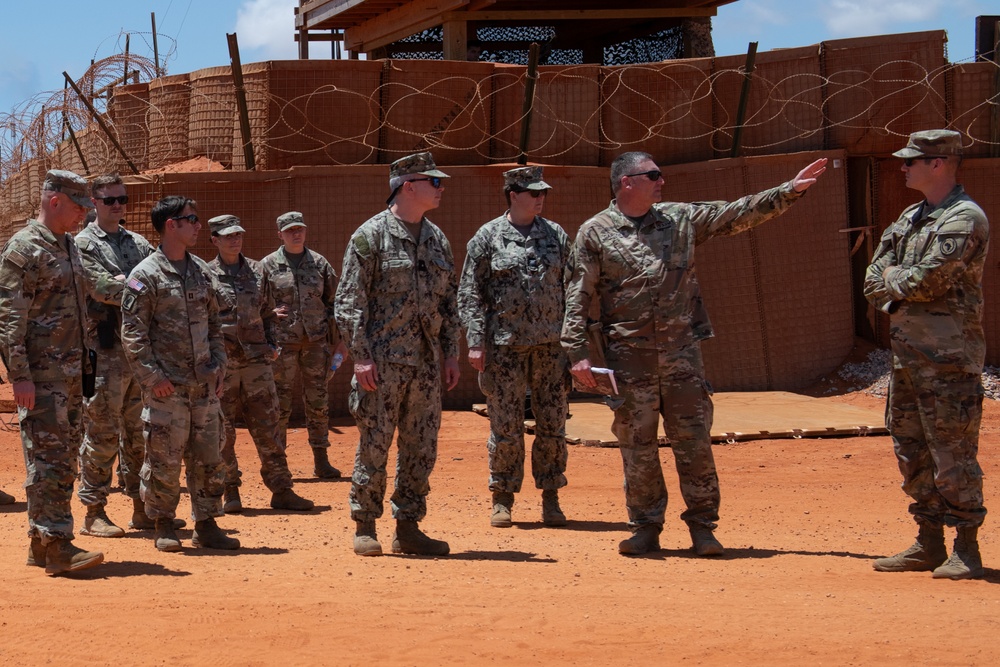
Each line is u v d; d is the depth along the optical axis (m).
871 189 15.10
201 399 6.93
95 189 7.94
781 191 6.41
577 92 14.64
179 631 4.78
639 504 6.84
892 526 7.95
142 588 5.63
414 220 6.70
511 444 8.11
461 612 5.09
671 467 10.72
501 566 6.31
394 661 4.39
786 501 9.03
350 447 12.31
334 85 13.95
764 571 6.18
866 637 4.70
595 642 4.62
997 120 14.68
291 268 10.42
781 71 14.72
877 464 10.70
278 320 10.30
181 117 14.92
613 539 7.45
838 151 14.61
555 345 8.13
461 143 14.36
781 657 4.43
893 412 6.33
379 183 13.92
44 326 5.98
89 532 7.54
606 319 6.73
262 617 4.99
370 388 6.50
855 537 7.48
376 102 14.07
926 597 5.51
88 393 6.12
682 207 6.73
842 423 12.38
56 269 6.00
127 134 15.48
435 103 14.24
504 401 8.12
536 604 5.27
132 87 15.47
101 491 7.54
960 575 5.99
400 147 14.21
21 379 5.88
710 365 14.60
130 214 13.72
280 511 8.78
